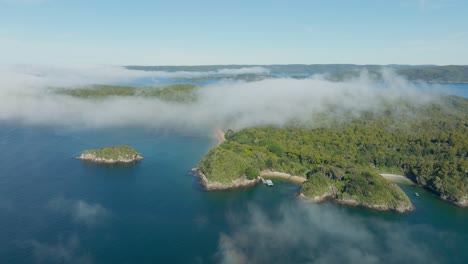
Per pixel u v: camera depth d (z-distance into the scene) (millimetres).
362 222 163250
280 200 184500
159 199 181625
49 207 168750
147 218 161375
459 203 182250
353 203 180500
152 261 130500
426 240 149625
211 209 172250
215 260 132250
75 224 154000
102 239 143250
